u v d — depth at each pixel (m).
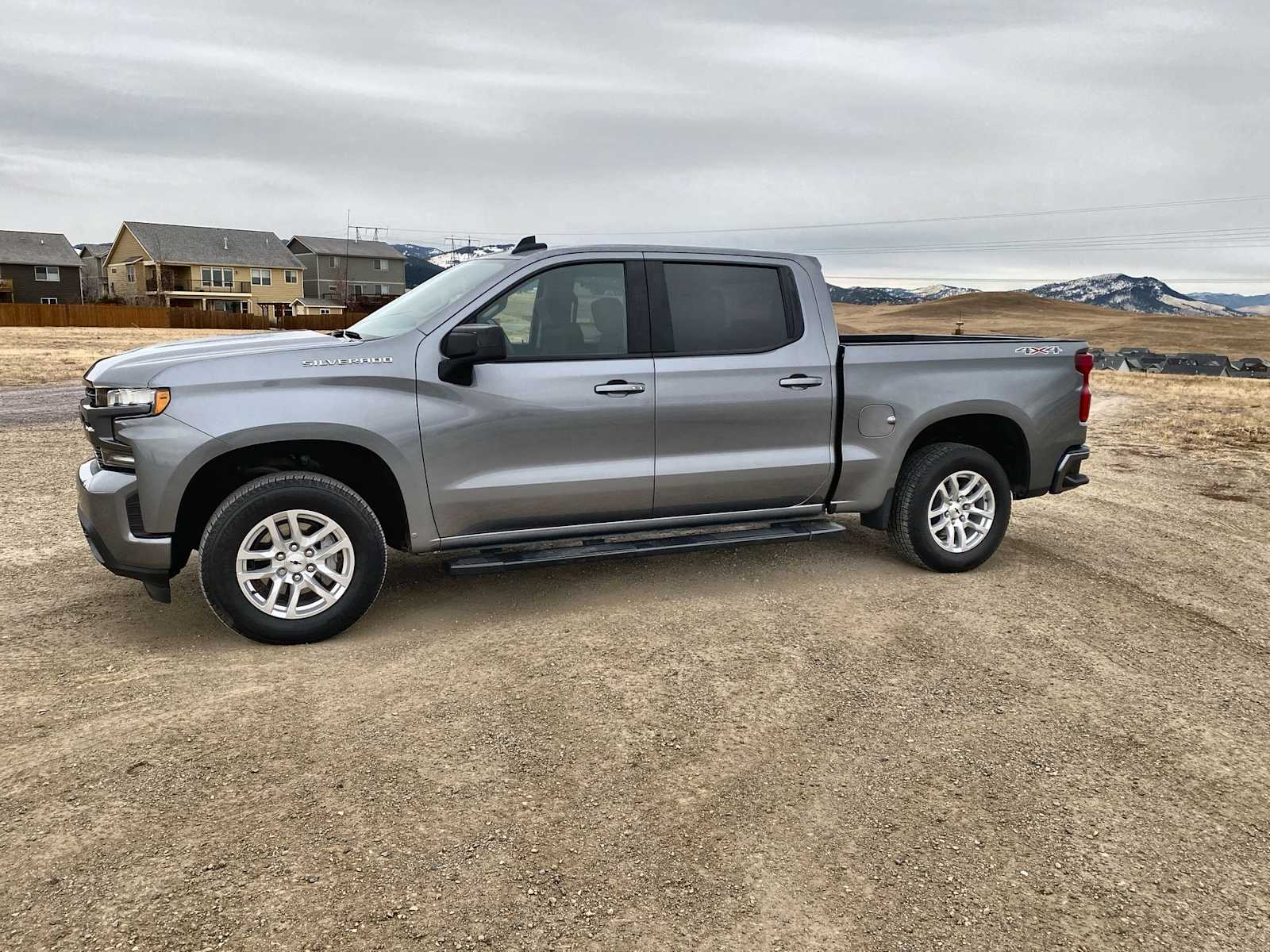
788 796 3.05
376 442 4.25
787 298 5.18
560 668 4.04
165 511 4.01
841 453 5.26
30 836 2.67
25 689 3.68
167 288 74.38
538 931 2.35
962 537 5.62
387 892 2.47
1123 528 7.03
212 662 4.01
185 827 2.74
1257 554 6.30
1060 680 4.07
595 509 4.80
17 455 9.36
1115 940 2.39
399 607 4.85
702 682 3.93
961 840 2.82
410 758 3.21
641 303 4.83
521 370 4.54
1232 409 17.05
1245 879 2.67
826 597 5.13
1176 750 3.45
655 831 2.82
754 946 2.32
